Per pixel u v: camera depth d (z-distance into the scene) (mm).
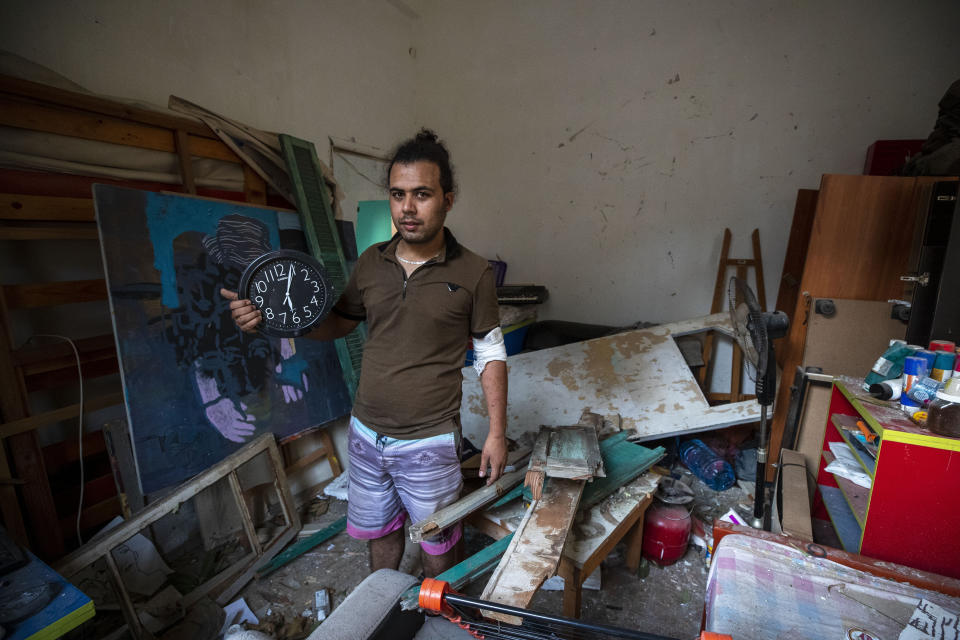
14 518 1572
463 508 1396
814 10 2863
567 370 2883
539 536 1307
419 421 1334
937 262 1647
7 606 896
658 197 3469
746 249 3262
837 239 2326
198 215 1971
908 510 1235
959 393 1171
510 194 3977
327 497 2455
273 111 2785
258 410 2123
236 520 2094
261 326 1259
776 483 2055
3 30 1652
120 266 1697
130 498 1799
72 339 1899
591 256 3770
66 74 1837
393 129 3863
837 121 2926
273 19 2736
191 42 2299
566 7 3518
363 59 3473
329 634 920
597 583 1827
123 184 1877
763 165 3139
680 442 2883
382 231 3369
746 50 3061
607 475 1803
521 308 3594
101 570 1733
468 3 3809
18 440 1583
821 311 2348
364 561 2029
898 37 2725
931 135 2346
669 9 3217
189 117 2059
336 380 2516
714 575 1195
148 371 1760
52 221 1731
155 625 1587
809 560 1205
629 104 3445
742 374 2996
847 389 1618
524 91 3768
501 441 1369
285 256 1251
